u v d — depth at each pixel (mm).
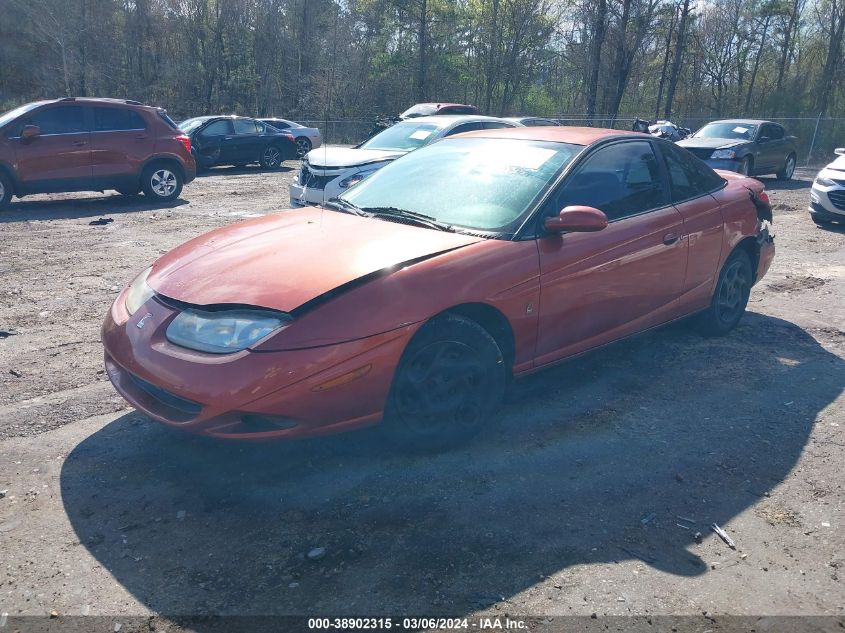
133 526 2990
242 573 2701
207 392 2973
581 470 3484
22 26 42844
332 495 3227
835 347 5391
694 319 5402
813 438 3885
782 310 6414
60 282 6961
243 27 47312
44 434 3789
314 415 3074
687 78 47656
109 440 3729
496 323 3697
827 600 2609
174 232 9766
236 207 12359
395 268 3328
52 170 11781
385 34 47031
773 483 3418
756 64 46844
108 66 44250
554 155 4289
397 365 3240
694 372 4820
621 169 4496
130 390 3406
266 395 2967
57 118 11867
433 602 2547
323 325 3070
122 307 3617
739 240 5312
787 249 9406
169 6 46125
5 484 3289
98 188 12336
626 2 37219
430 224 3850
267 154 20641
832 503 3252
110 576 2680
